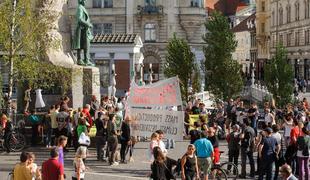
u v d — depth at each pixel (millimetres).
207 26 56375
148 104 29172
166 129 28844
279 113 41875
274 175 26219
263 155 25156
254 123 36594
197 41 97562
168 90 28969
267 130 25234
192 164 21438
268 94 63375
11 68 35406
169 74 59281
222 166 26016
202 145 22828
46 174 17469
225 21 56031
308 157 24844
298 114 37625
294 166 26375
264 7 144750
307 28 116500
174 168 22969
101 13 98625
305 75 115812
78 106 37594
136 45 71625
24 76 35938
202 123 26266
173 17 97500
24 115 35031
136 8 98312
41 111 37094
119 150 31594
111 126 29219
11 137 32188
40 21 36062
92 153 32094
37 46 35875
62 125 32531
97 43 71375
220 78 55281
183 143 37125
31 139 33906
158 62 97688
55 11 37125
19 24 35281
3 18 34906
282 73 57250
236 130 27109
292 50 123562
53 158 17609
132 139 29781
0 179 24719
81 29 39781
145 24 98312
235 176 25672
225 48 55531
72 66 37500
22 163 17188
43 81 36531
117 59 71312
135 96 29484
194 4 97688
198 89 59594
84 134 27078
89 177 25953
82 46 40000
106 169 27984
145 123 29266
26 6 35344
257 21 146500
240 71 56219
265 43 144875
